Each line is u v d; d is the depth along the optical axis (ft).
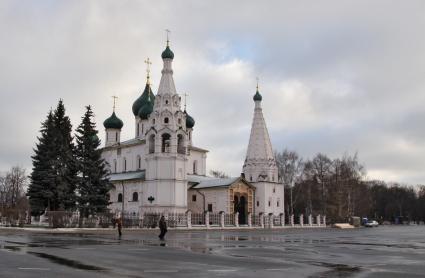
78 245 105.81
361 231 257.55
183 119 292.61
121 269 62.69
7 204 380.78
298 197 418.92
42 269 60.90
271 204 323.57
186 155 289.33
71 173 239.30
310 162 420.36
